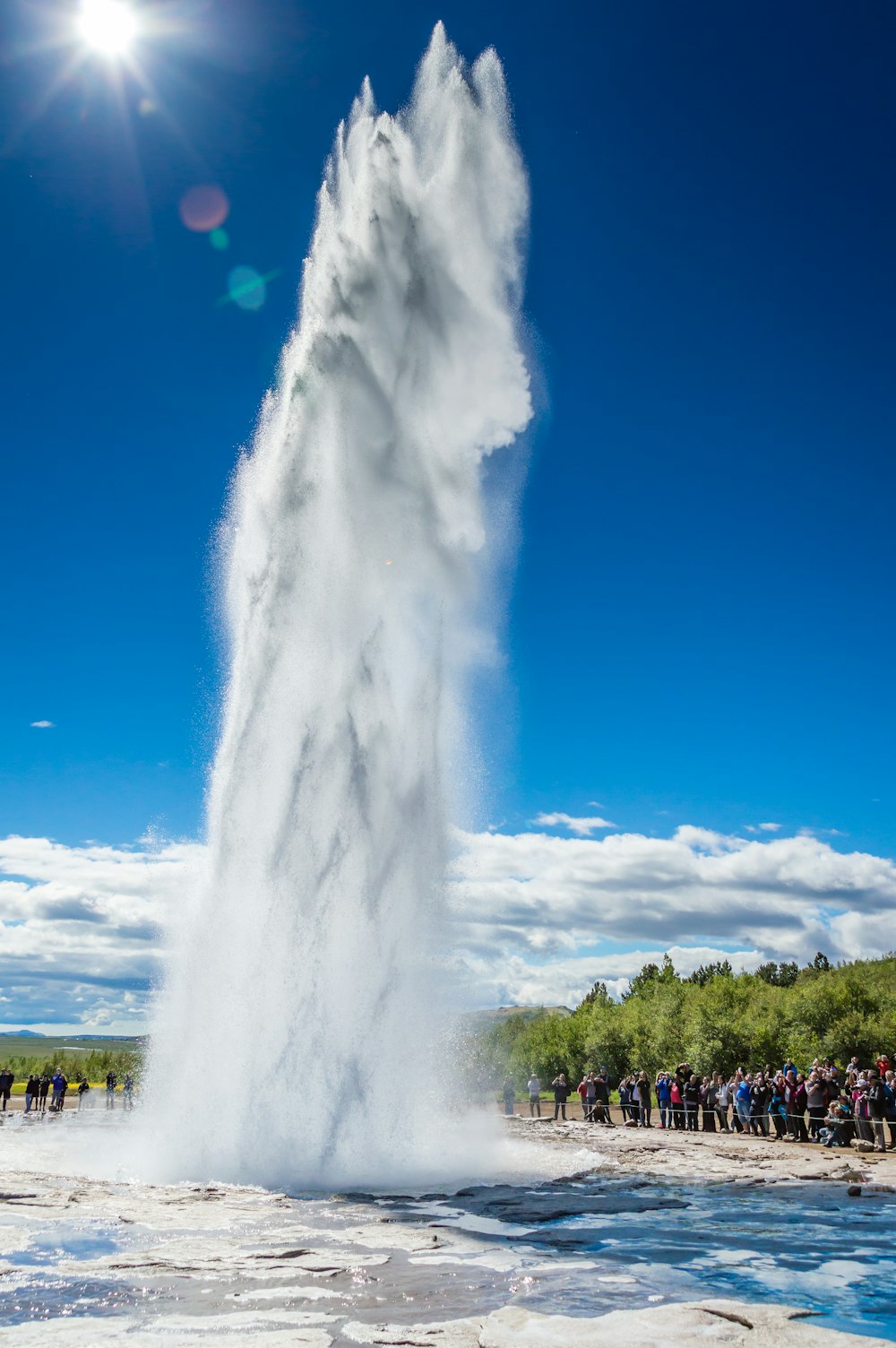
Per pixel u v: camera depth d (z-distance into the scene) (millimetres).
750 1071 49688
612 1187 17109
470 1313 8188
